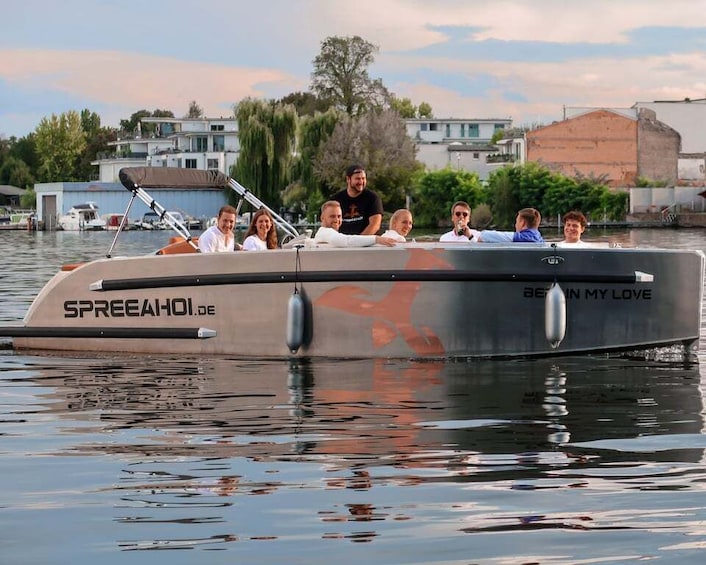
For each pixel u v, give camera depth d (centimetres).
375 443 911
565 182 8519
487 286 1305
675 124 9794
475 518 709
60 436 947
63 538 678
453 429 962
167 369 1298
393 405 1070
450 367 1277
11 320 1848
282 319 1345
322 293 1330
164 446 905
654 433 944
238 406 1073
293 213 8675
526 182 8512
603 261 1326
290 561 638
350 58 11550
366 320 1321
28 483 796
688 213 8119
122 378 1243
